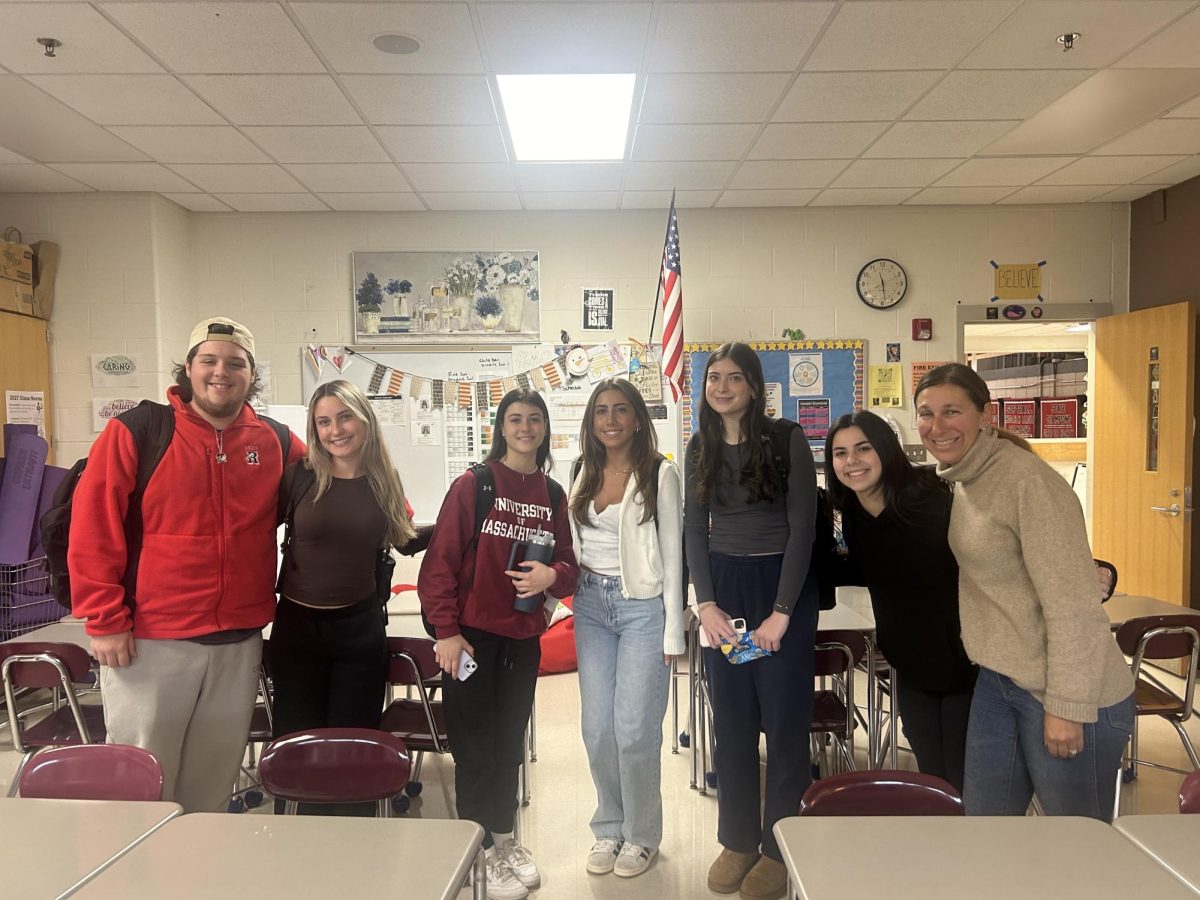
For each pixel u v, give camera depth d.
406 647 2.64
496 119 3.55
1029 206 5.07
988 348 8.73
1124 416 4.86
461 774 2.28
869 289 5.05
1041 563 1.65
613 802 2.50
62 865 1.26
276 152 3.93
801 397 5.07
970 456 1.78
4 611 3.78
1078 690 1.60
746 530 2.20
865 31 2.81
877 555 2.08
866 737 3.59
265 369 4.99
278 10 2.62
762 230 5.05
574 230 5.03
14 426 4.10
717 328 5.06
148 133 3.68
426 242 5.01
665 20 2.72
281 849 1.32
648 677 2.32
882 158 4.14
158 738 2.08
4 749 3.41
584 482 2.37
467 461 5.04
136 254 4.55
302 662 2.26
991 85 3.26
